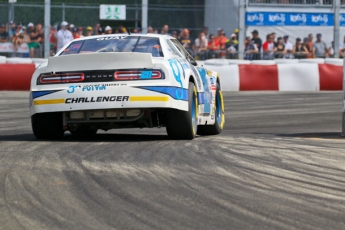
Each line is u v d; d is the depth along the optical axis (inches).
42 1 2251.5
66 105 748.6
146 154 663.8
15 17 2214.6
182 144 749.9
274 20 2150.6
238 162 618.5
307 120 1208.8
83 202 447.5
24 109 1408.7
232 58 2146.9
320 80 1991.9
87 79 749.3
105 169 572.7
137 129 1025.5
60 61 753.6
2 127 1039.0
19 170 564.7
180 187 498.9
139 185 504.7
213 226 385.7
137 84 741.3
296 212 424.2
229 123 1155.3
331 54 2193.7
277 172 568.1
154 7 2180.1
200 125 920.3
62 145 738.8
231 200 456.1
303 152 690.8
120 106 738.8
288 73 1988.2
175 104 751.7
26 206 435.8
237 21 2186.3
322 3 2167.8
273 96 1785.2
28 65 1908.2
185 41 2129.7
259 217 409.4
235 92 1939.0
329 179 538.9
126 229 378.3
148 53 741.9
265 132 970.1
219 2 2185.0
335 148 727.1
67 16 2265.0
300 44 2165.4
